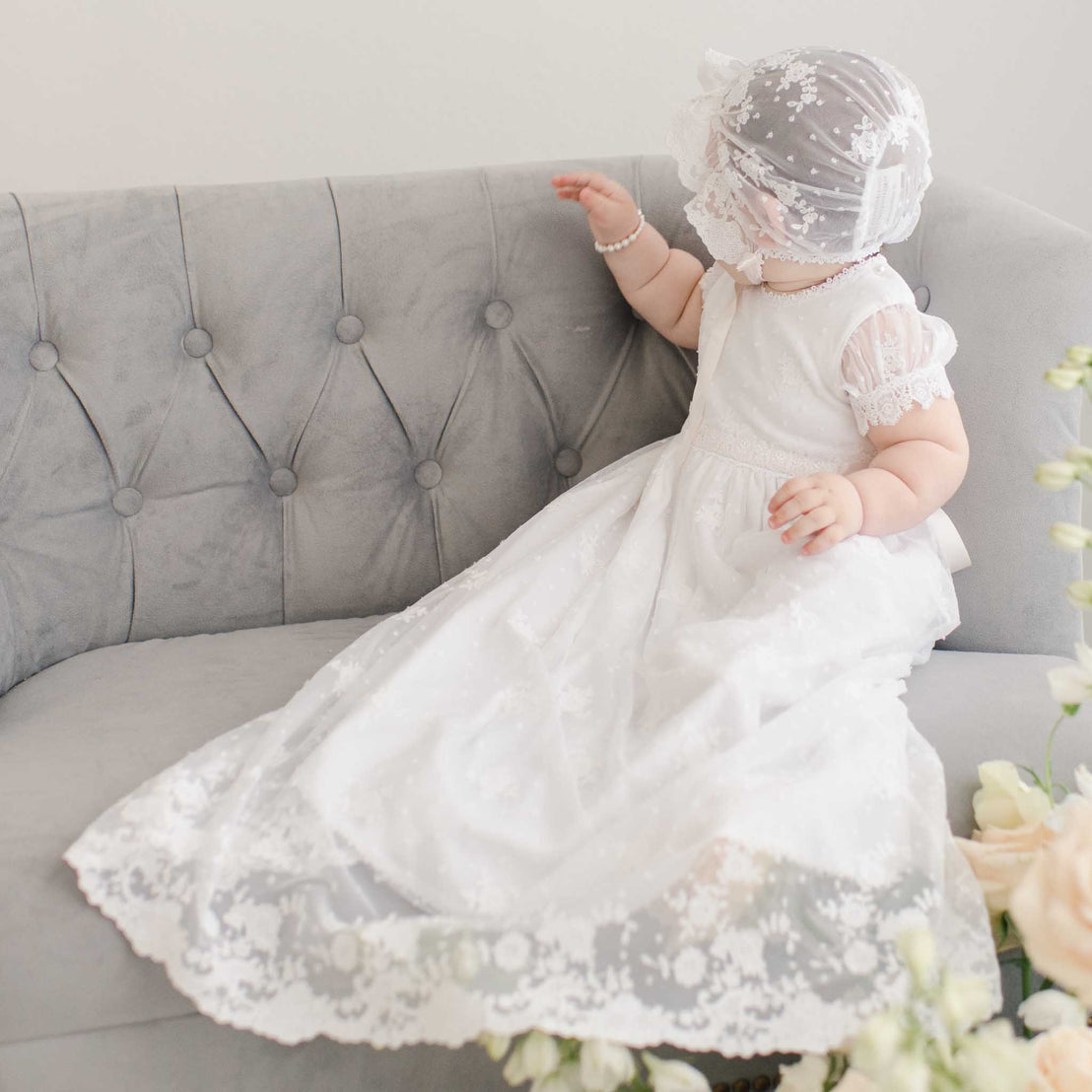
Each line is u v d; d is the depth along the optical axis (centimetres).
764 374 114
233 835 87
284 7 148
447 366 132
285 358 129
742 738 88
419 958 79
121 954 85
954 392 116
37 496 124
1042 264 115
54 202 124
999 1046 61
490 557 118
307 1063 89
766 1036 78
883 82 105
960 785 93
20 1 144
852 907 81
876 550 105
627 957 79
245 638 128
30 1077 86
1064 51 159
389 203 130
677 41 156
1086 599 74
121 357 125
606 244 127
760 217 106
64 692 116
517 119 158
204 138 154
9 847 88
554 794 88
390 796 88
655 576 112
